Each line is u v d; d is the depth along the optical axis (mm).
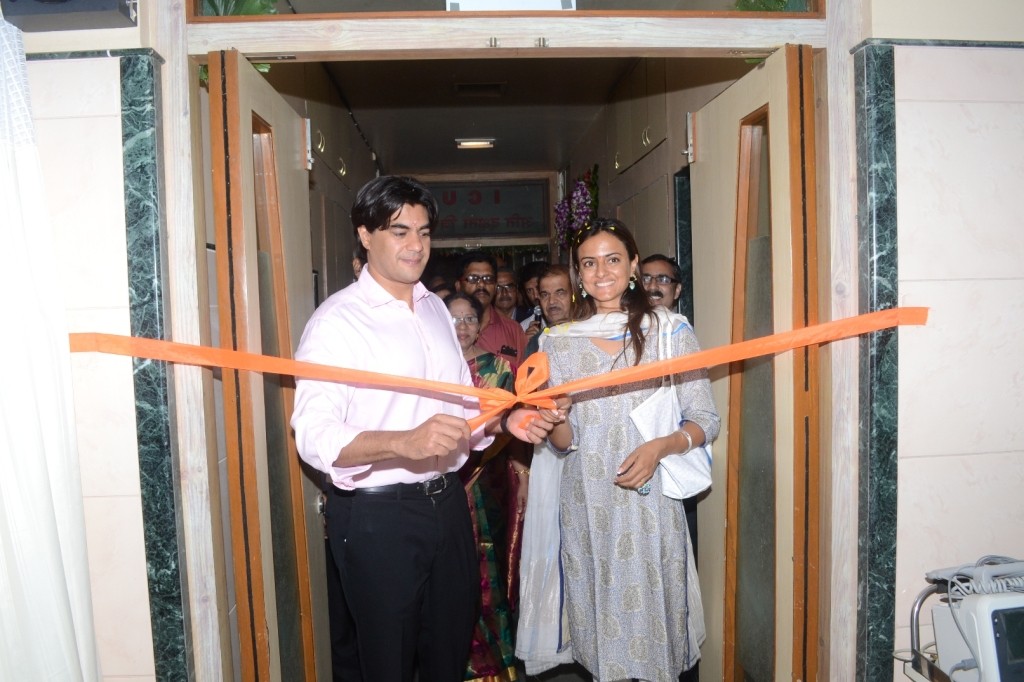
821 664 1914
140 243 1616
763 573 2086
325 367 1641
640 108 3818
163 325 1636
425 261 1756
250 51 1738
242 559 1729
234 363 1652
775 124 1869
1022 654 1539
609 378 1784
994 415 1843
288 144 2096
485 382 2490
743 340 2172
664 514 1950
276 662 1851
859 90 1794
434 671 1851
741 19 1832
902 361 1809
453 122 5227
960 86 1796
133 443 1643
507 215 7477
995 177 1813
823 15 1841
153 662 1682
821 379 1884
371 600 1713
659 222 3467
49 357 1396
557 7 1798
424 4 2547
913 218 1791
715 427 1956
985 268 1816
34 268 1391
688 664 2068
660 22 1818
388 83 4242
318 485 2262
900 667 1865
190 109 1696
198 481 1706
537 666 2236
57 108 1618
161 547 1646
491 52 1818
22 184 1379
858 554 1856
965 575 1723
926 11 1789
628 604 1932
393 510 1718
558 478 2236
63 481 1421
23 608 1368
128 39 1636
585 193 5152
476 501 2502
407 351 1770
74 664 1406
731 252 2160
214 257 1906
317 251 3562
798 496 1868
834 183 1836
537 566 2244
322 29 1757
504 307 3605
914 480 1832
